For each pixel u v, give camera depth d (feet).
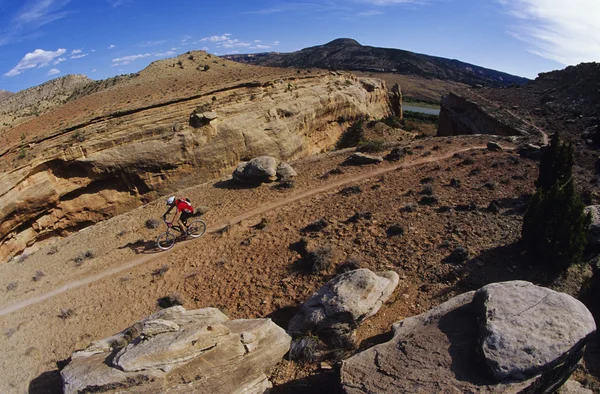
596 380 31.86
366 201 69.05
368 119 186.91
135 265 59.67
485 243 50.44
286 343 37.45
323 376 34.35
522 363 25.12
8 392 40.29
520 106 170.71
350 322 36.88
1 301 55.98
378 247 53.36
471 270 45.85
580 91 166.81
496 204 61.11
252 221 67.82
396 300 42.70
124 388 30.63
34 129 116.26
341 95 169.48
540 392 25.67
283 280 50.01
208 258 58.08
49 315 51.21
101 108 126.21
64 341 46.21
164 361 31.50
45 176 94.53
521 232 48.73
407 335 31.83
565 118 143.33
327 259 51.24
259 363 34.81
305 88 155.22
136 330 38.70
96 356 36.06
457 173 79.41
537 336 26.43
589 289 41.81
